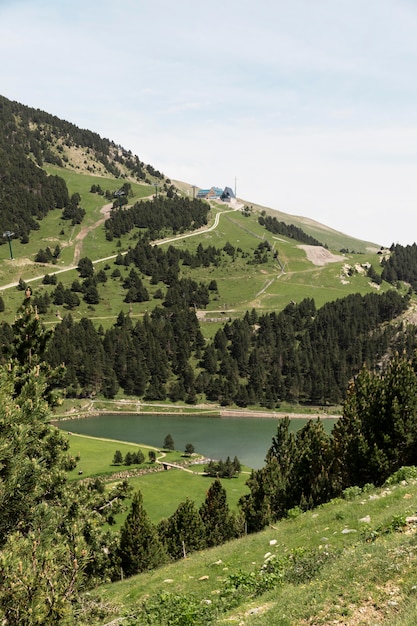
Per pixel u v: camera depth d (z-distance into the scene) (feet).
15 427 55.42
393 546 57.06
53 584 38.86
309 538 80.64
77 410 606.55
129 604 75.10
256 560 80.28
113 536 101.71
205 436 501.97
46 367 114.01
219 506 176.55
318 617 45.27
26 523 53.62
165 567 102.53
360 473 127.54
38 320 115.55
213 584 73.61
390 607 43.16
